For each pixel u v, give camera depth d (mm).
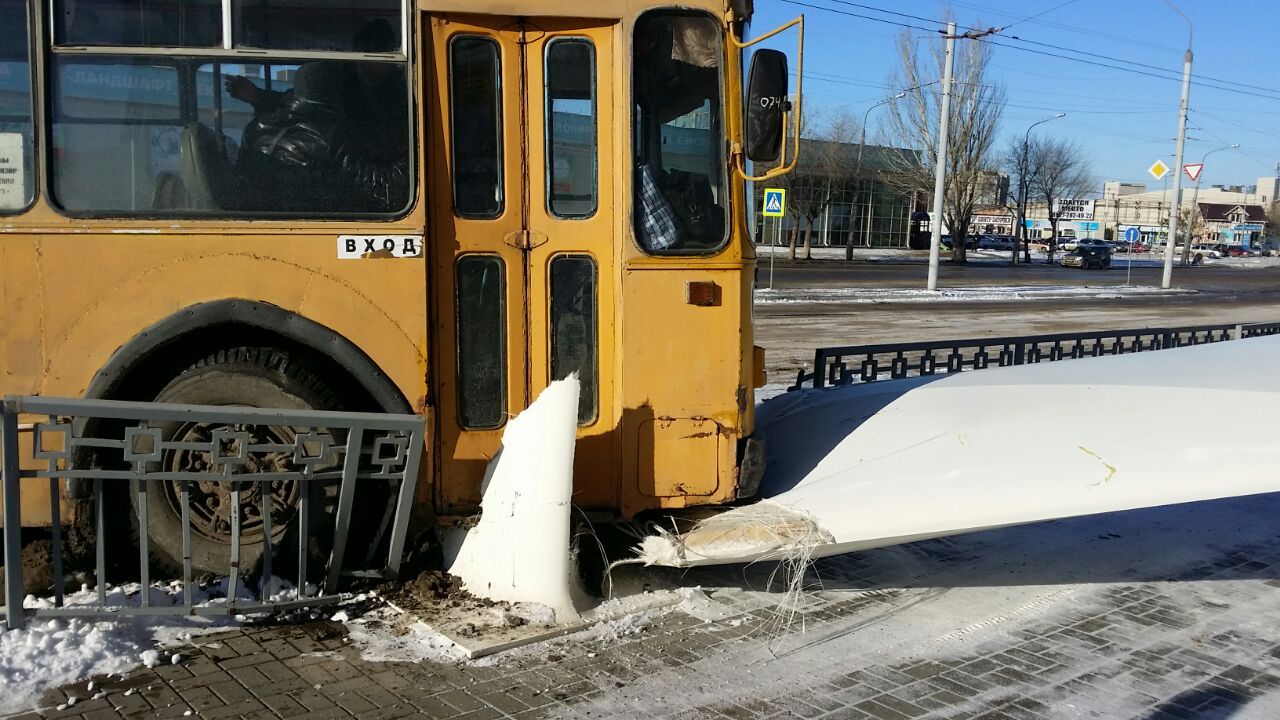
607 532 4949
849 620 4855
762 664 4289
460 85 4684
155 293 4434
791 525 4715
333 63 4562
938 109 52938
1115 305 31609
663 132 4844
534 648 4273
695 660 4289
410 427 4336
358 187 4594
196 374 4527
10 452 3848
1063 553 6082
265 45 4516
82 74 4406
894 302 29484
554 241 4797
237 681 3875
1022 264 64625
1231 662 4543
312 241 4520
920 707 3967
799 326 21141
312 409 4602
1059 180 67250
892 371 8078
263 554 4480
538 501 4523
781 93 4680
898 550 6008
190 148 4488
